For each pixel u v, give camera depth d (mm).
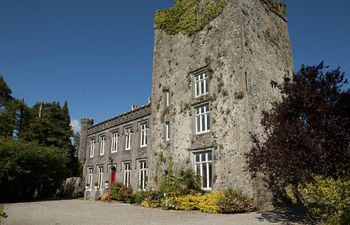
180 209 17859
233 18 20562
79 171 47906
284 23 24250
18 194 30297
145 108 28188
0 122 45812
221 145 19312
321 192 8859
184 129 22391
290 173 11039
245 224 12172
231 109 19250
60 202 26078
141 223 12820
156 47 27203
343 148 10977
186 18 24609
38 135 43281
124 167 30078
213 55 21422
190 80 22812
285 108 12688
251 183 17094
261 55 20703
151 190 22078
